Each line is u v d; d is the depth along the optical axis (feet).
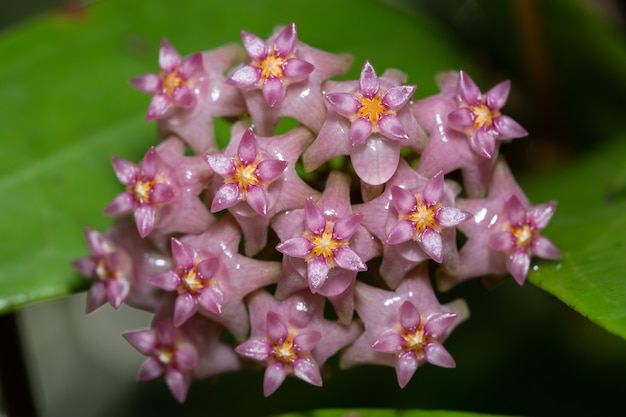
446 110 0.62
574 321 0.77
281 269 0.62
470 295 0.77
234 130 0.62
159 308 0.63
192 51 0.73
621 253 0.63
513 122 0.62
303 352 0.61
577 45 0.73
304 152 0.62
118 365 0.85
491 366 0.76
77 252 0.68
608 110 0.75
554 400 0.75
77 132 0.70
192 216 0.62
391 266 0.61
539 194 0.71
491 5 0.74
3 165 0.69
